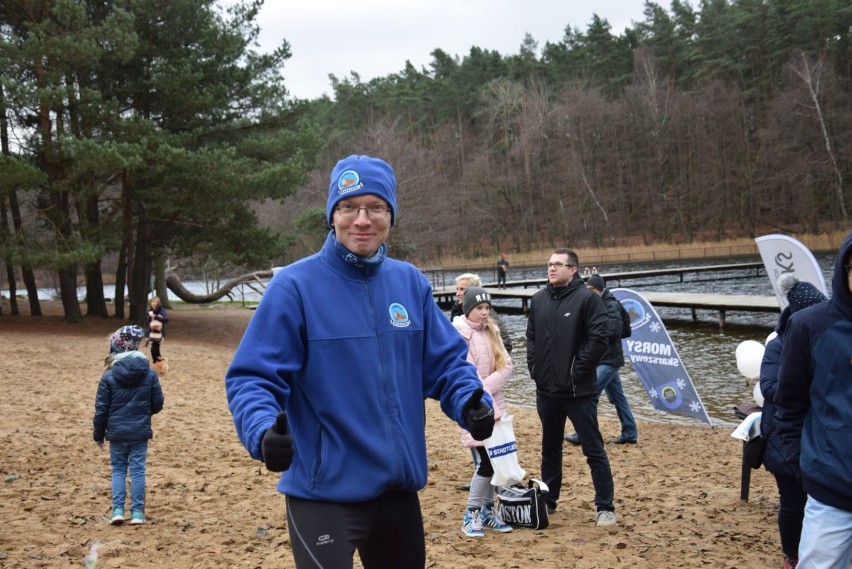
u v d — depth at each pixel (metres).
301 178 28.41
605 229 86.38
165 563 5.04
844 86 73.75
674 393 12.02
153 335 17.38
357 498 2.43
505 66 100.06
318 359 2.50
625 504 6.67
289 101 30.30
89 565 4.95
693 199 82.88
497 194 92.44
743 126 79.00
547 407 5.99
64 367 17.33
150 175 25.73
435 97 99.12
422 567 2.61
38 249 25.64
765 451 4.59
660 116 83.31
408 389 2.62
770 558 5.10
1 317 30.58
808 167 69.56
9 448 8.71
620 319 9.45
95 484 7.30
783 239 11.33
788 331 3.26
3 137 26.17
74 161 24.81
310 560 2.41
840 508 3.08
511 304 38.41
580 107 86.56
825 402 3.13
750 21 81.38
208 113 28.19
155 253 31.61
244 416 2.30
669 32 90.75
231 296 51.00
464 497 7.00
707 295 29.50
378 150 64.19
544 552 5.18
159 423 10.98
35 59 24.55
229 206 28.31
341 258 2.60
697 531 5.76
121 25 25.12
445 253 91.69
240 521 6.11
